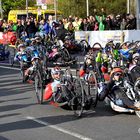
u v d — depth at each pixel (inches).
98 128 337.7
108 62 527.5
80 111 375.2
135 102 367.6
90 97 385.4
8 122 361.7
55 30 943.7
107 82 397.7
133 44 631.8
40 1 1339.8
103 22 983.6
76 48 916.6
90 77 410.6
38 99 439.2
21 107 422.3
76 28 1053.2
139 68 393.7
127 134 319.3
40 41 689.6
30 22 1023.0
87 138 310.0
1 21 1256.2
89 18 1037.2
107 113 387.9
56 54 714.8
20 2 2181.3
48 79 437.1
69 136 316.5
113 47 656.4
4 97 478.6
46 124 353.4
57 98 389.7
